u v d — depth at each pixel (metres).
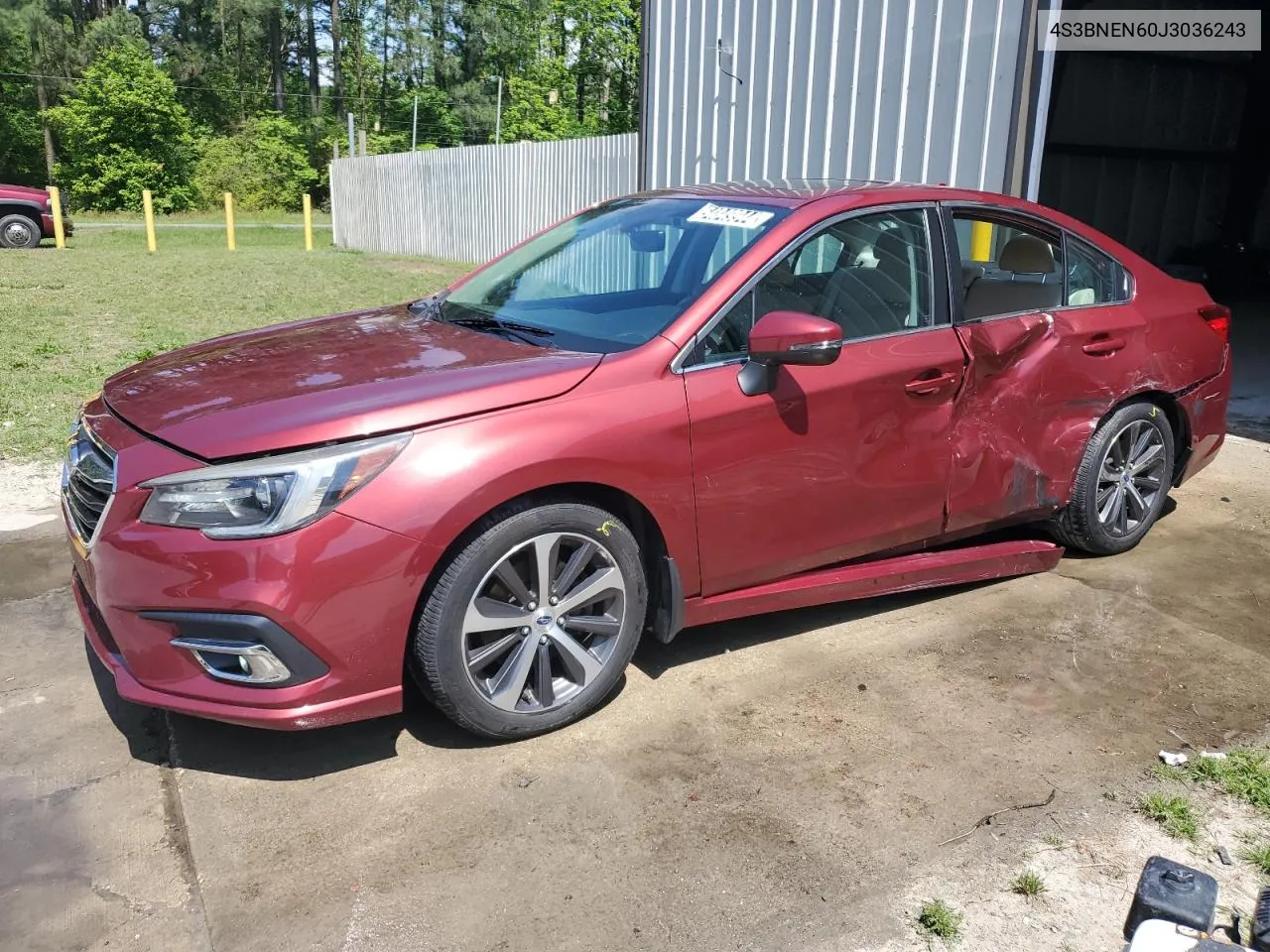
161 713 3.20
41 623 3.80
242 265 17.53
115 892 2.42
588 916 2.37
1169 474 4.67
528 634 2.96
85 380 7.48
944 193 3.91
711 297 3.24
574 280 3.85
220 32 49.25
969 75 6.82
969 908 2.42
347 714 2.72
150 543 2.60
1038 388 3.97
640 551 3.19
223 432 2.68
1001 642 3.79
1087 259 4.32
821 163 8.06
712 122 9.09
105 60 39.47
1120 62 13.92
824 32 7.85
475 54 54.19
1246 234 16.12
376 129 50.94
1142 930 1.96
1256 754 3.08
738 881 2.50
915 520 3.75
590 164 15.41
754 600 3.43
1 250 19.28
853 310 3.54
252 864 2.52
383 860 2.54
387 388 2.87
